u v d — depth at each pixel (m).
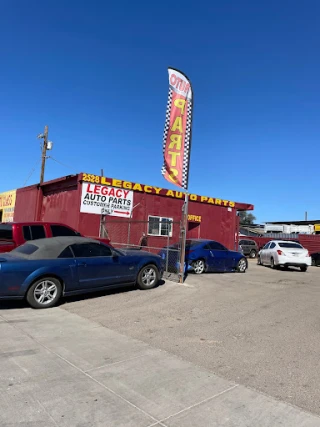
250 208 21.64
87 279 8.27
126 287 10.07
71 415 3.31
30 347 5.10
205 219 19.52
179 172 11.43
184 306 7.99
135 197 16.77
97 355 4.83
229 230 20.59
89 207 15.32
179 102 11.70
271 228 43.41
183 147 11.54
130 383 3.98
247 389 3.89
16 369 4.31
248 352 5.09
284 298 9.42
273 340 5.69
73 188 15.85
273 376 4.27
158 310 7.55
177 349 5.14
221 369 4.44
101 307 7.73
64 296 7.96
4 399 3.58
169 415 3.33
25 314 7.03
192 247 13.93
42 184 18.25
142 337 5.67
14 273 7.19
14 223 9.91
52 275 7.69
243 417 3.31
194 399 3.64
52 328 6.09
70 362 4.57
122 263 9.11
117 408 3.44
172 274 12.38
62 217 16.38
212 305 8.17
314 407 3.53
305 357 4.95
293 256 17.77
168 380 4.07
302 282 13.23
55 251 7.96
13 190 22.27
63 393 3.72
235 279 12.88
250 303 8.56
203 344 5.39
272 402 3.61
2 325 6.21
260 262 20.56
